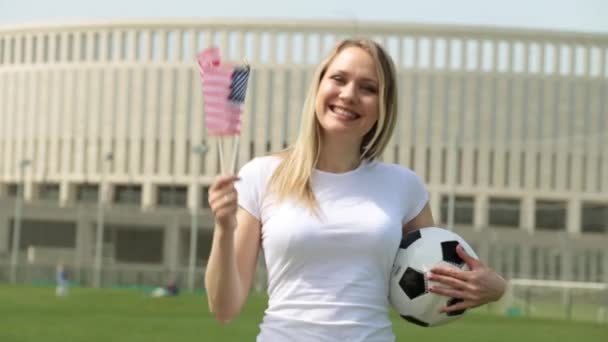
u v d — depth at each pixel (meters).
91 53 130.38
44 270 103.38
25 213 113.75
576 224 127.38
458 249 7.27
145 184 128.75
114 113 129.50
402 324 43.62
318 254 6.85
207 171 128.62
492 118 127.44
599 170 127.88
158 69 129.00
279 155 7.25
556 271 110.94
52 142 131.12
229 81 6.25
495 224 138.00
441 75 126.94
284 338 6.84
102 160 129.38
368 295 6.90
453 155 112.12
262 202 7.07
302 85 128.00
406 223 7.54
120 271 103.25
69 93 130.62
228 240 6.48
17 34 134.12
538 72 127.00
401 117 127.31
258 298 78.88
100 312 49.75
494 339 37.28
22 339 31.67
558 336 40.75
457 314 7.29
